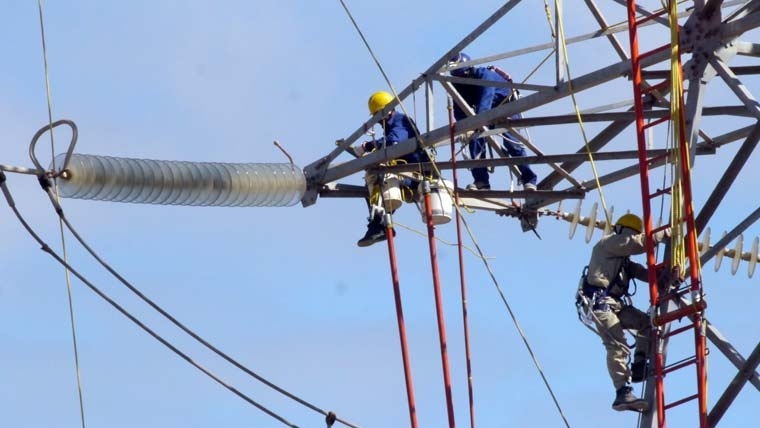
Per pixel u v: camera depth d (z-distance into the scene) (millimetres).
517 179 45781
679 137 35594
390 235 42500
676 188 35562
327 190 44062
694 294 35125
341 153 43406
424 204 42312
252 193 38656
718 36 36812
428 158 43094
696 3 37156
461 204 44750
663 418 35250
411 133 43094
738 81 36625
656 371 35562
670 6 36281
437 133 41219
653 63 37188
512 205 45688
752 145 37281
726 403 35938
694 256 35188
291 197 40094
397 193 43094
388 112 42312
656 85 37812
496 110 39906
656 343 35781
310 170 43750
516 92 45375
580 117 38812
